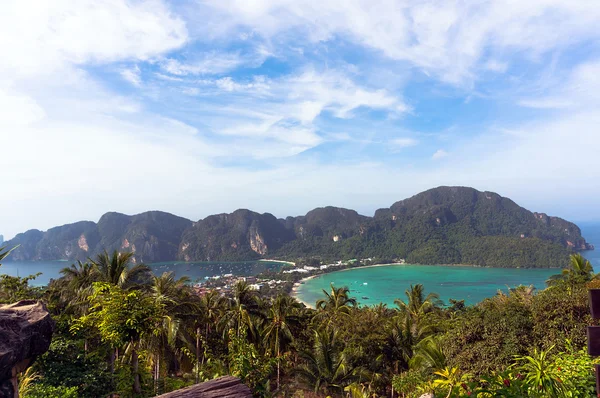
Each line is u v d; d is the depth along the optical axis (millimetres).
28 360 3424
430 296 46750
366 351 30734
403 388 15078
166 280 25984
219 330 32562
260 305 34938
